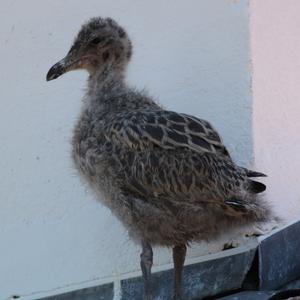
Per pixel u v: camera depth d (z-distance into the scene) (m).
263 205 9.17
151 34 10.45
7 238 11.02
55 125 10.77
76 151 9.39
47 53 10.87
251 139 9.98
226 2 10.05
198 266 10.00
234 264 9.92
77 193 10.61
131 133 9.01
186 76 10.28
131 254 10.30
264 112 10.11
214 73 10.14
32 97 10.90
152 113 9.16
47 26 10.88
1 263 11.02
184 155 8.93
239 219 9.08
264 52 10.09
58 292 10.73
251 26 9.95
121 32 9.83
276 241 9.98
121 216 9.16
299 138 10.48
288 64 10.35
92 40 9.69
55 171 10.74
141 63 10.50
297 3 10.41
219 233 9.19
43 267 10.83
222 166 8.99
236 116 10.04
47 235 10.80
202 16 10.18
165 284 10.12
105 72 9.67
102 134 9.15
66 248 10.70
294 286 10.23
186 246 9.58
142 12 10.48
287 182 10.36
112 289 10.41
